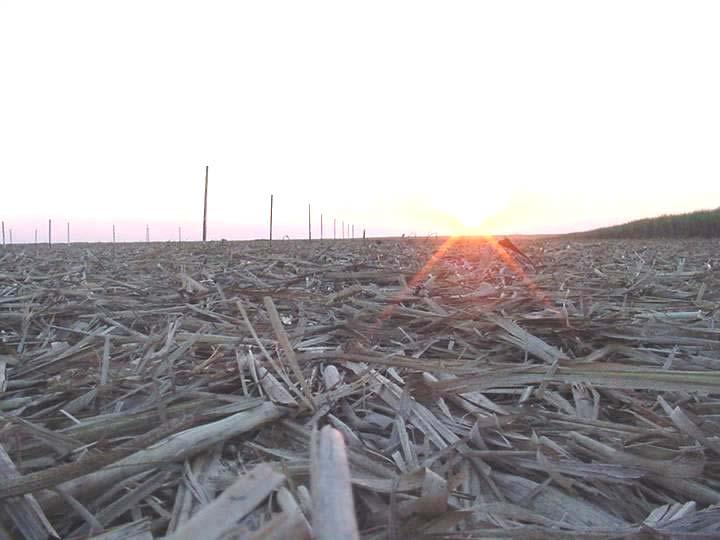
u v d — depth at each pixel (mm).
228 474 2453
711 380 2908
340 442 1726
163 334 4496
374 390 3445
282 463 2316
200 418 2840
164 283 8359
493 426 2914
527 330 4723
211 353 4277
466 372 3611
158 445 2518
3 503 2127
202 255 13859
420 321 5191
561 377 3275
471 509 2100
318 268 9555
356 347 4109
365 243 20969
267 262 11188
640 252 15898
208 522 1520
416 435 3008
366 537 2012
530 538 2025
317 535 1435
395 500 2006
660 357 4211
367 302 6012
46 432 2656
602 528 2125
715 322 5180
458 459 2664
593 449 2729
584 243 25672
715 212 39719
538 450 2611
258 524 2010
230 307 6016
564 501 2398
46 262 12664
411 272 8641
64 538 2166
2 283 8719
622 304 6141
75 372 3770
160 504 2332
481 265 10820
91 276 9242
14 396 3551
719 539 1990
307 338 4836
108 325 5395
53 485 2146
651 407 3305
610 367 3342
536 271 9648
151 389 3461
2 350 4367
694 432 2705
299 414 3084
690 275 8703
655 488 2553
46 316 5742
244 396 3299
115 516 2248
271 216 41688
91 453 2492
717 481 2564
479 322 4871
